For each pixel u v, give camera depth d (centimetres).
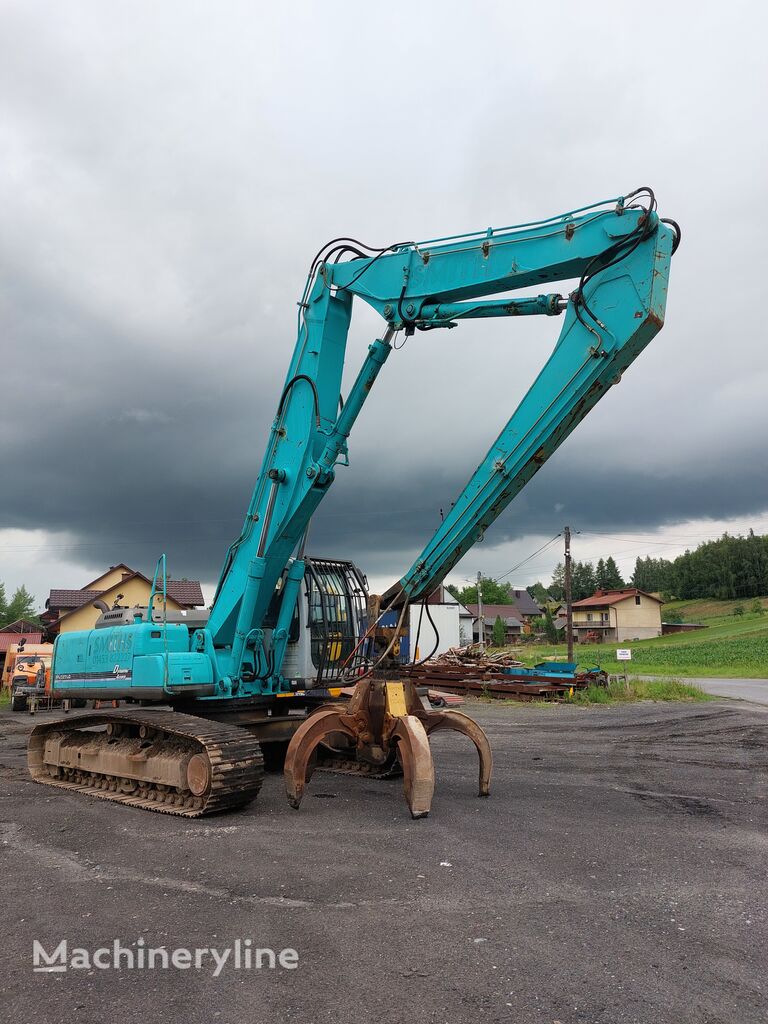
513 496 766
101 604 1135
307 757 797
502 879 533
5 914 479
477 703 2255
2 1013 348
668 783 929
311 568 1028
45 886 537
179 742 827
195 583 4216
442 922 451
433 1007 347
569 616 3403
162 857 606
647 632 9994
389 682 824
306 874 550
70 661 1016
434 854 598
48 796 905
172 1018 341
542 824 701
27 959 408
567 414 721
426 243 834
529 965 390
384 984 371
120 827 722
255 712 1005
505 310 791
